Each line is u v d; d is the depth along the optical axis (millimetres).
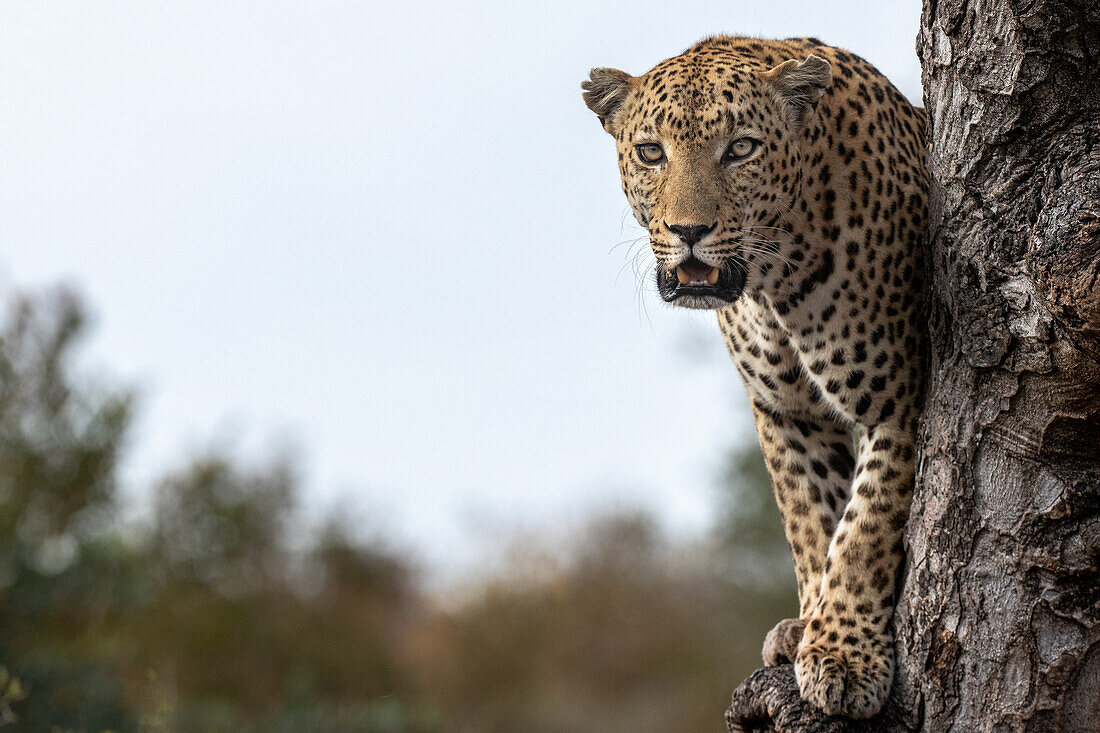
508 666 31578
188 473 31109
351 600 31922
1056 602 6465
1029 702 6527
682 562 38250
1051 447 6332
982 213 6293
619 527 37625
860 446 8430
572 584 35219
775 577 35500
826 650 7703
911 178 8398
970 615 6695
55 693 18094
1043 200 6039
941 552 6820
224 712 25031
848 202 8250
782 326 8602
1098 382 6004
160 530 29891
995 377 6422
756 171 8359
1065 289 5727
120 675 20797
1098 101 6035
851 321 8258
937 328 6867
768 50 9047
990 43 6152
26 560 20281
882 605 7777
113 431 23797
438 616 33969
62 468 23328
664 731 28750
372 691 28828
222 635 27953
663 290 8734
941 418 6793
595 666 32344
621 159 9055
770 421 9359
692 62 8719
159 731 13039
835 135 8344
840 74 8602
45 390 23828
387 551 33938
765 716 7875
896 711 7273
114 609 22344
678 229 8281
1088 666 6449
